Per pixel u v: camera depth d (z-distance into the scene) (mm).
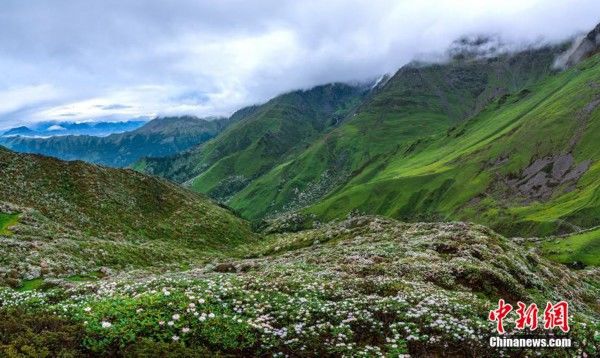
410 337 19250
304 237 89062
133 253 78938
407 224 75562
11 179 107125
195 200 165250
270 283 26797
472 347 19469
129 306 19125
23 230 71062
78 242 70688
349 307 22547
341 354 18219
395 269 35031
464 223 63344
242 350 17844
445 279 33438
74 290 28016
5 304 23562
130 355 15742
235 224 158125
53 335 16219
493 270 36500
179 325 17891
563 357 19750
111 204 120000
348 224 89750
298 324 20109
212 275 34500
